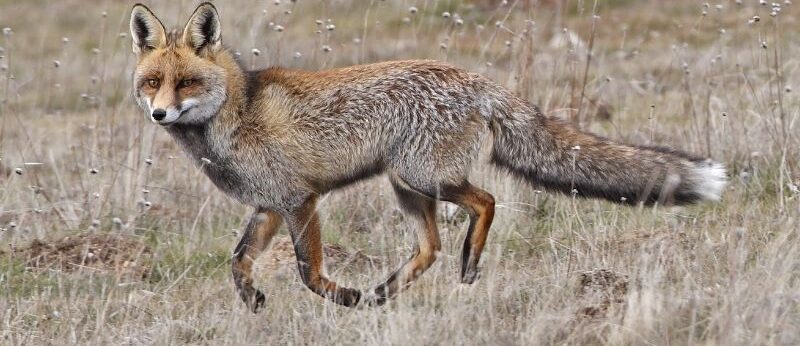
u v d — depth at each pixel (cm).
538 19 2856
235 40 1816
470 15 2388
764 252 1055
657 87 2061
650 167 1105
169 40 1114
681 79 2030
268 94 1112
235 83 1112
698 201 1105
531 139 1122
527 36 1603
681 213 1291
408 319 938
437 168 1098
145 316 1096
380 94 1105
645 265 1001
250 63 1548
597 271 1062
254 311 1084
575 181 1124
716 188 1098
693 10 2853
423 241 1142
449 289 1059
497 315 983
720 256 1084
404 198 1146
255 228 1121
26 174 1672
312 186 1115
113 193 1490
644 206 1168
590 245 1136
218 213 1459
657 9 2922
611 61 2375
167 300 1128
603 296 1013
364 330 956
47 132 2089
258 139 1102
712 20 2581
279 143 1101
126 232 1352
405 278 1117
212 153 1118
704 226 1191
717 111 1614
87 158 1714
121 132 1936
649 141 1501
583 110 1702
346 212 1409
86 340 1020
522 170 1136
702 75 1891
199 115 1096
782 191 1250
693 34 2531
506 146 1129
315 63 1614
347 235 1347
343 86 1112
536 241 1255
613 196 1124
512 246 1248
